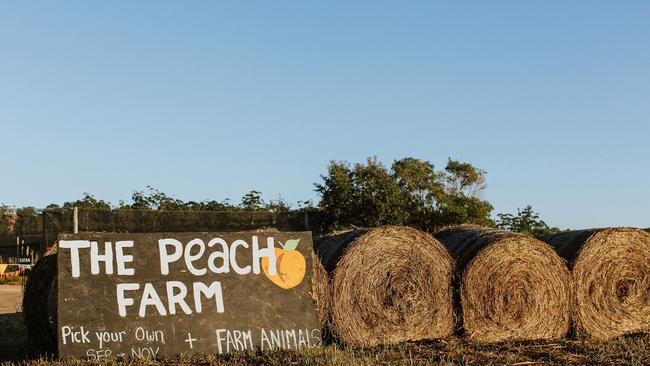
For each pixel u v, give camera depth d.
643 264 10.12
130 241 8.39
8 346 9.54
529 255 9.67
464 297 9.46
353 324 9.16
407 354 8.41
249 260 8.80
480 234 10.00
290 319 8.80
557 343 9.34
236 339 8.54
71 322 7.98
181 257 8.55
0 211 26.75
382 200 18.88
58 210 14.70
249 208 30.16
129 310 8.22
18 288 22.03
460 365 7.76
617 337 9.87
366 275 9.27
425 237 9.54
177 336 8.33
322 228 17.97
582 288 9.85
